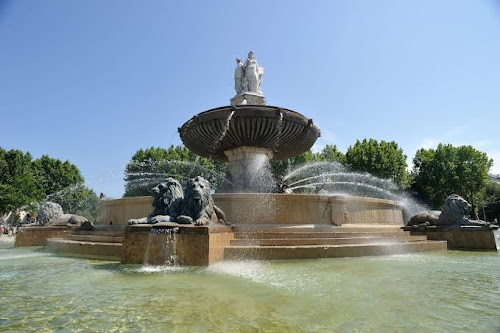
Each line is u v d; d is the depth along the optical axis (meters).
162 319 3.10
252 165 12.88
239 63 14.99
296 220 9.39
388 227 10.91
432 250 9.91
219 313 3.28
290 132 12.17
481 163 37.09
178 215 7.32
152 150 38.12
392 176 36.47
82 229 11.38
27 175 39.62
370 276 5.29
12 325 2.94
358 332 2.78
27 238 12.98
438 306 3.58
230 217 9.20
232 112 11.28
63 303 3.65
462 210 11.79
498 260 7.61
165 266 6.27
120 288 4.39
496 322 3.05
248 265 6.46
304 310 3.39
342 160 39.12
